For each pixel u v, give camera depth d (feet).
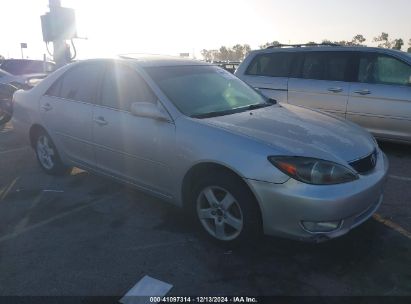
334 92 21.75
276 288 9.72
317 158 10.13
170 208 14.24
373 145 12.25
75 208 14.37
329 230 10.10
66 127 15.81
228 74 15.78
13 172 18.45
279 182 9.98
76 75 15.89
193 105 12.73
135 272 10.43
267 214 10.32
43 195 15.61
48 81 17.16
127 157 13.51
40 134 17.66
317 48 22.74
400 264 10.59
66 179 17.35
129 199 15.07
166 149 12.09
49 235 12.44
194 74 14.35
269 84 23.98
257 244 11.63
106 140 14.08
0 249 11.67
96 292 9.68
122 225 13.02
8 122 31.07
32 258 11.16
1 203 14.93
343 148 11.02
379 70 20.80
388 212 13.60
